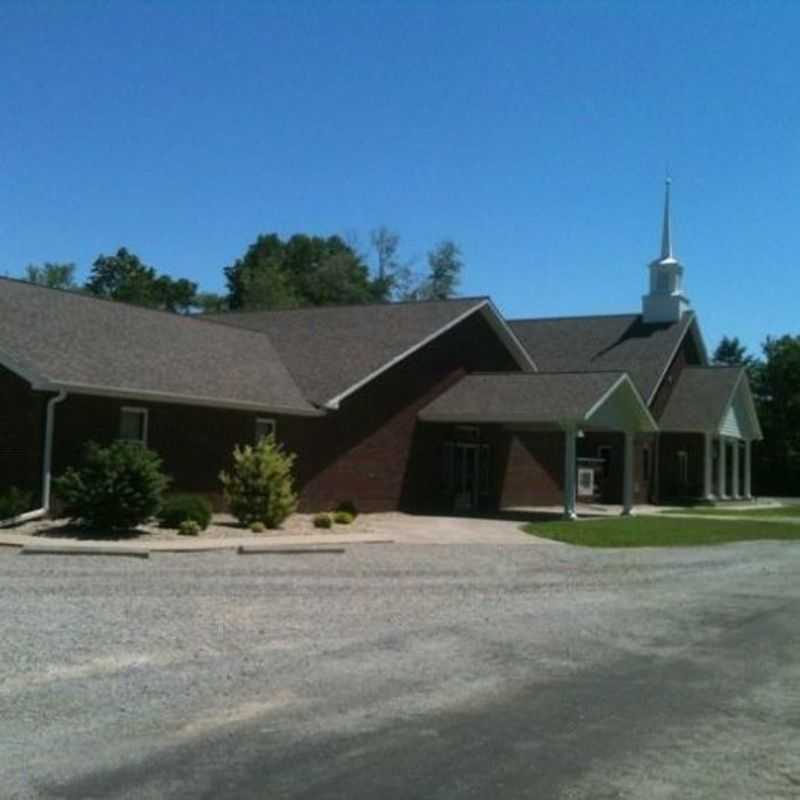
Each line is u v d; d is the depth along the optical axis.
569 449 32.97
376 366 31.77
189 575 16.95
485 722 8.41
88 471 21.86
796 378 70.38
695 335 53.00
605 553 23.30
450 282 82.69
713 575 20.12
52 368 23.11
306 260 90.69
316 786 6.64
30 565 17.50
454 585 17.12
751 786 6.91
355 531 26.30
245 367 30.06
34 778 6.70
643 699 9.41
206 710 8.55
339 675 10.02
